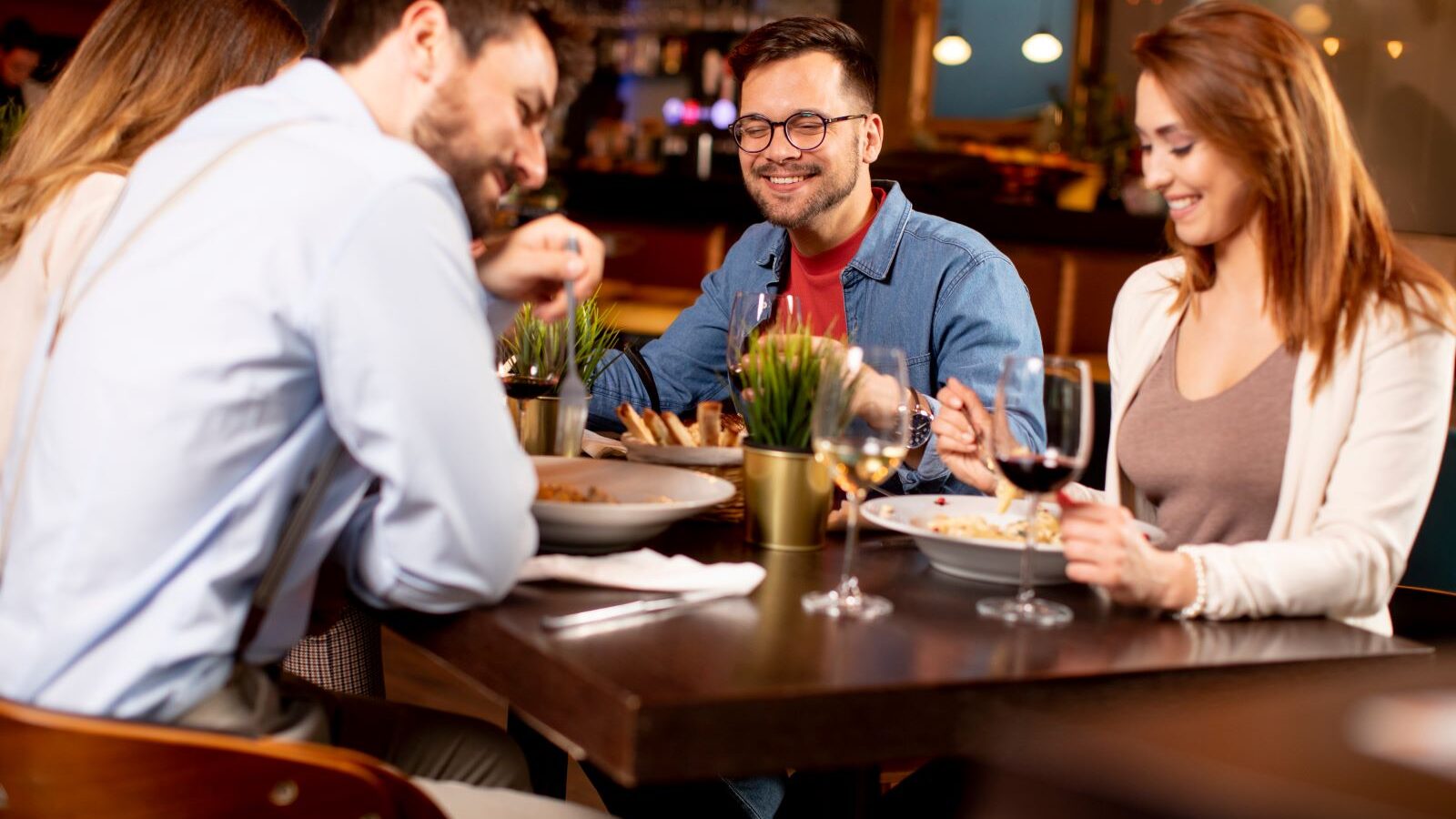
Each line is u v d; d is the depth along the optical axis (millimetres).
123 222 1261
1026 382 1361
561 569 1348
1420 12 6047
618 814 2137
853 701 1088
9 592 1183
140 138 1864
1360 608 1492
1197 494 1737
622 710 1024
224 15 1904
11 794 1090
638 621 1253
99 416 1161
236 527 1201
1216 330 1780
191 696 1190
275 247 1180
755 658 1152
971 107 7879
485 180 1407
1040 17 7625
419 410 1188
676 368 2639
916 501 1688
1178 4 7199
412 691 3305
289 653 2082
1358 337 1602
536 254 1478
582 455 1956
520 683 1177
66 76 1889
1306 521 1608
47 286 1732
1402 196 6109
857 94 2365
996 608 1368
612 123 7953
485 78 1350
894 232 2416
